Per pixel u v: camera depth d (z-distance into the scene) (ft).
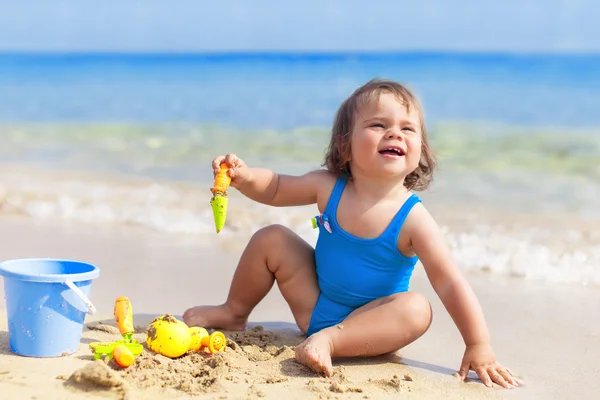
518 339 13.62
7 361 10.77
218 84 86.84
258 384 10.52
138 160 35.29
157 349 11.39
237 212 23.67
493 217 24.11
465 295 12.08
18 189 27.45
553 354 12.82
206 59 152.05
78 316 11.27
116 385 9.71
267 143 41.22
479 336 11.91
